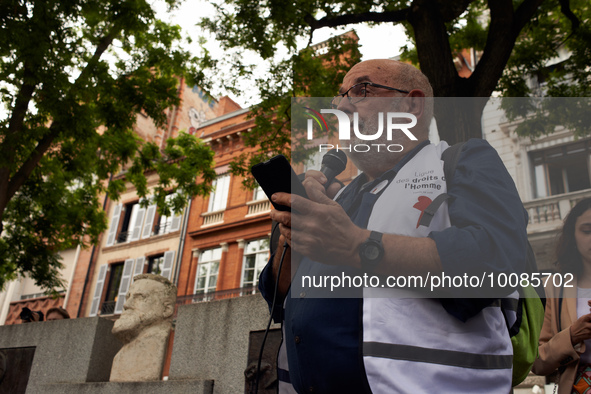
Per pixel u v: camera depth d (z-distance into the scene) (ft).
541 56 27.53
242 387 12.19
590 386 7.00
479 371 3.78
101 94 33.19
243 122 78.13
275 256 5.40
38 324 17.12
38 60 27.07
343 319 4.15
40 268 41.22
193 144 45.75
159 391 12.98
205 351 13.23
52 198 41.09
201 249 77.25
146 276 14.96
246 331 12.66
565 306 7.08
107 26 33.19
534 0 20.88
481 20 33.35
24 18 27.02
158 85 34.83
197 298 72.54
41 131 29.22
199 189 44.60
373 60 5.12
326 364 4.11
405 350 3.70
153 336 14.20
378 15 22.81
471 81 20.33
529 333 5.54
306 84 28.71
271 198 4.06
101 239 86.28
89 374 15.20
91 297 82.38
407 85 4.93
